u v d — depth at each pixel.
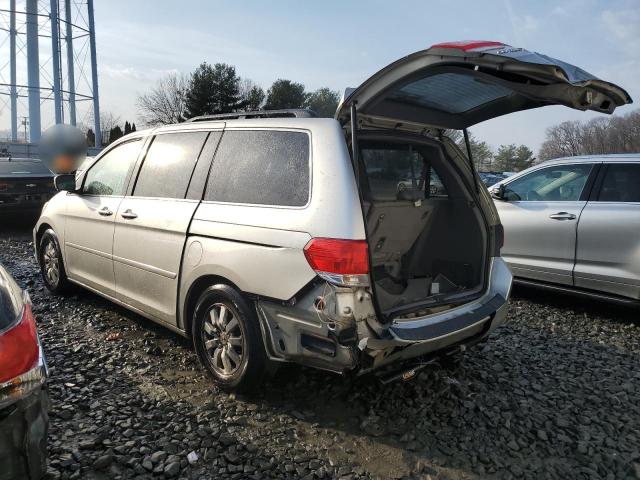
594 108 2.71
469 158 3.80
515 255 5.98
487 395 3.62
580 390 3.78
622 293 5.15
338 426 3.14
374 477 2.70
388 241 3.72
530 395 3.67
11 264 6.85
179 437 2.93
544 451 3.02
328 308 2.78
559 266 5.60
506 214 6.06
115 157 4.66
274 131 3.37
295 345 2.98
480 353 4.37
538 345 4.64
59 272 5.23
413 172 3.77
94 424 3.02
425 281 3.87
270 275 3.02
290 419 3.19
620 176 5.36
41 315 4.87
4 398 2.01
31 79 28.30
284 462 2.77
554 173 5.93
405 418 3.25
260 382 3.34
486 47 2.64
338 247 2.77
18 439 2.08
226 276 3.25
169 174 3.97
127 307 4.34
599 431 3.25
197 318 3.56
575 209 5.50
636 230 5.03
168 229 3.70
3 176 8.87
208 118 3.98
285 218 3.03
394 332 2.88
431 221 3.96
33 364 2.13
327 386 3.60
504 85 2.73
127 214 4.13
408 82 2.84
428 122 3.52
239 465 2.73
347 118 3.11
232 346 3.34
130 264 4.12
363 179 3.39
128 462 2.68
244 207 3.29
